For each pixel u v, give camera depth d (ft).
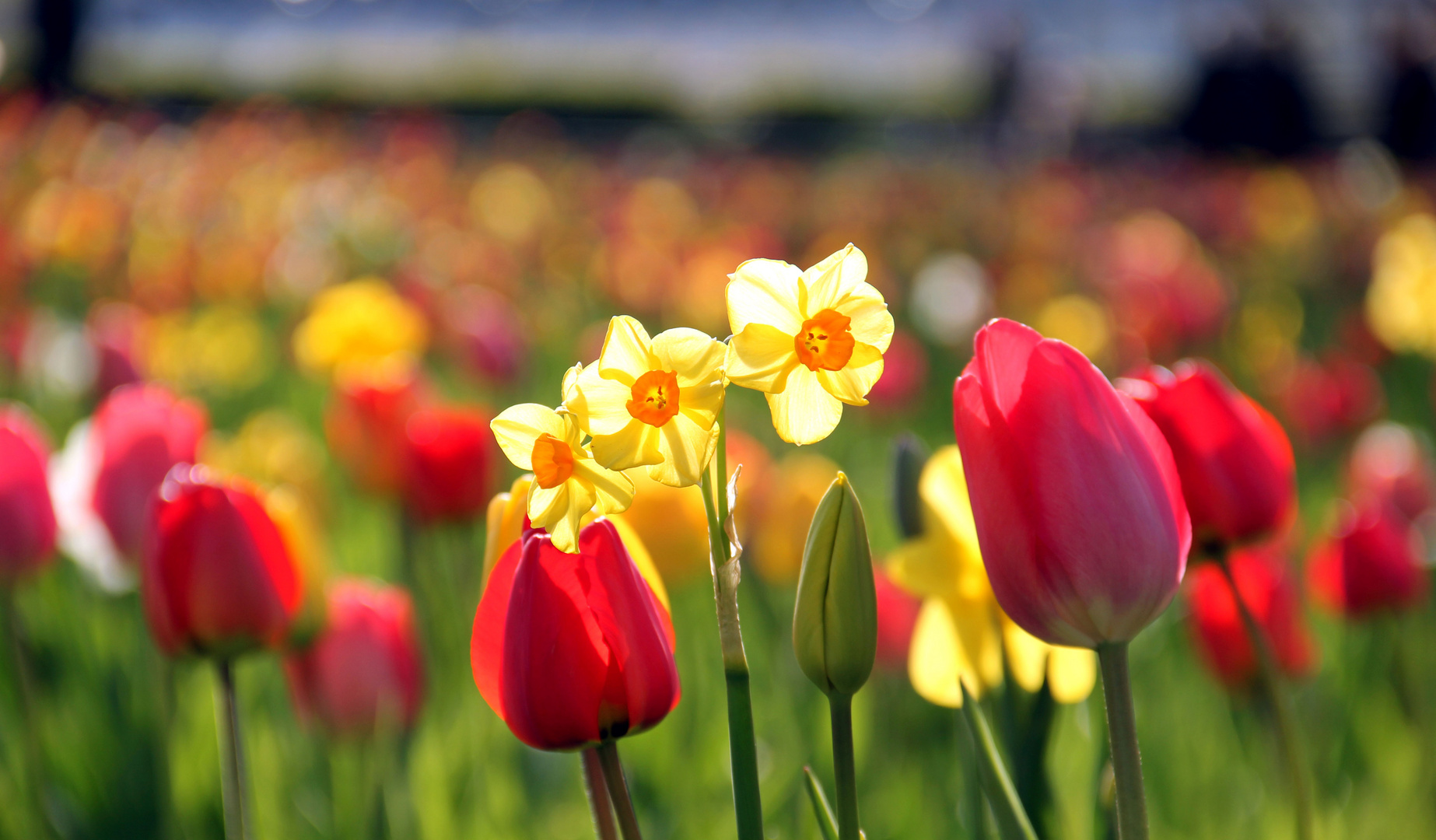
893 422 7.91
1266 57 29.66
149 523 2.66
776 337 2.00
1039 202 19.24
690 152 31.24
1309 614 4.76
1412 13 34.04
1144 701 3.93
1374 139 29.07
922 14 60.54
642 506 4.02
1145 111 37.17
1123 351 8.90
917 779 3.47
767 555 4.29
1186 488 2.49
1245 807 3.54
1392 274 7.00
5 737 3.69
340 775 3.49
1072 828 2.92
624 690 2.10
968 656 2.54
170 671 3.23
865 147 38.01
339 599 3.28
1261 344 10.14
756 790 2.03
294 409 8.11
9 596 3.37
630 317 2.02
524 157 26.78
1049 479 2.10
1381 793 3.56
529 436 2.04
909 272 15.43
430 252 13.89
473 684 3.99
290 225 15.51
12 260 10.49
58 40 31.48
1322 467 6.89
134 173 18.22
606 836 2.14
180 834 3.25
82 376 6.70
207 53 50.08
